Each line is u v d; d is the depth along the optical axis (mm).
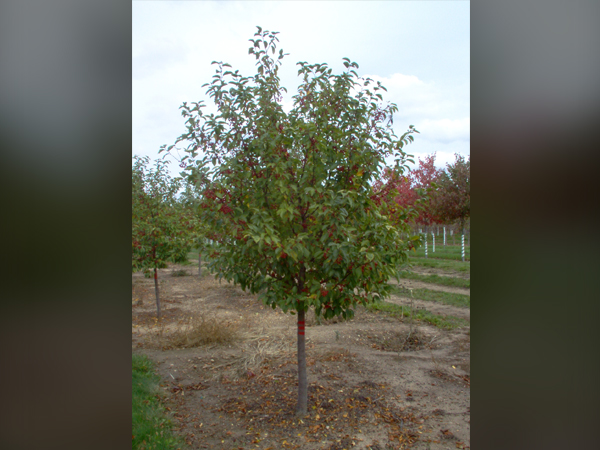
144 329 7113
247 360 5406
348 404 4098
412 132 3543
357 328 6789
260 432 3629
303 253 3145
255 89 3479
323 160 3357
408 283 11203
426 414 3900
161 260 7848
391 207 3943
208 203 3314
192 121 3463
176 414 3990
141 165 7895
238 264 3596
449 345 5930
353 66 3424
